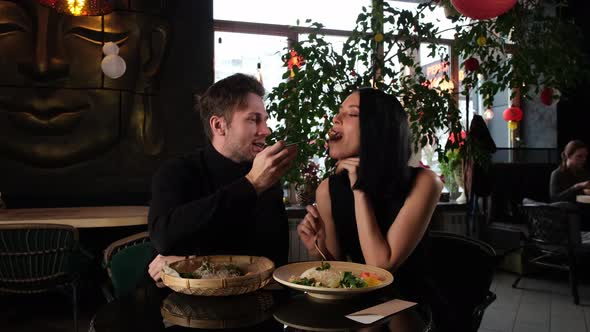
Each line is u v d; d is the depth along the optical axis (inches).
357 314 39.6
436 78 193.2
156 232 48.5
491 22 122.3
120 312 40.8
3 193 136.2
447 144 118.7
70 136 138.8
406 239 51.8
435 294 50.2
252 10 177.8
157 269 50.5
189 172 56.2
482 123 168.9
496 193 187.2
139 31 141.3
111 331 36.4
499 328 119.8
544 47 124.6
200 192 56.5
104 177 143.9
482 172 177.9
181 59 152.9
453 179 192.9
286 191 176.6
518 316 129.2
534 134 209.9
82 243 140.3
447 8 124.2
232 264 48.9
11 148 134.5
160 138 148.8
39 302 138.1
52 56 132.9
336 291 39.9
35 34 131.9
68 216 118.9
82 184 142.1
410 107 111.2
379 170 52.7
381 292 46.3
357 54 109.8
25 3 131.3
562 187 172.4
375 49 110.8
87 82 137.7
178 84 152.6
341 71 106.3
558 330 118.3
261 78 176.7
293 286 41.1
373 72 111.7
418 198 53.5
